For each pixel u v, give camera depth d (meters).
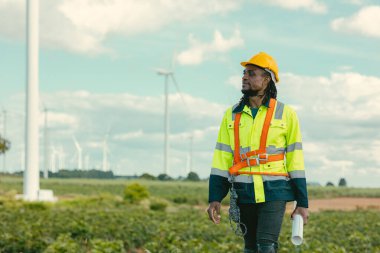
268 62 6.21
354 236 17.00
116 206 43.72
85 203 43.44
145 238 16.98
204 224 22.08
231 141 6.26
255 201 6.09
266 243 6.02
